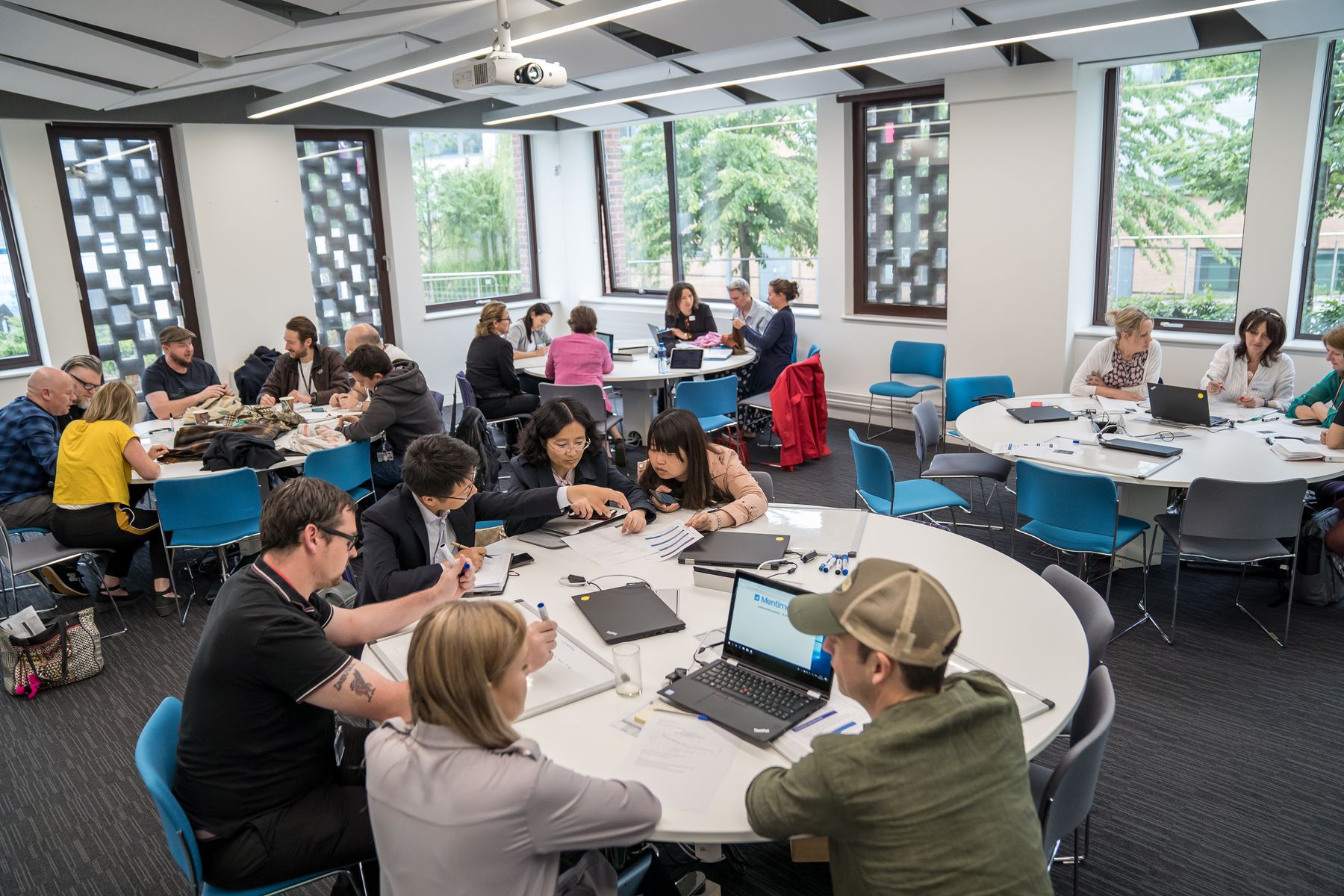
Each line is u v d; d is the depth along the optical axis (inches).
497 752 59.1
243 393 265.7
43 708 142.8
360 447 189.2
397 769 59.1
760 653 82.3
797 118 305.6
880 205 289.6
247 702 75.5
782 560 106.0
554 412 125.0
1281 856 99.7
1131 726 125.6
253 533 167.9
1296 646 146.2
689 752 71.4
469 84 172.1
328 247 314.7
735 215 332.2
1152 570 177.2
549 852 59.6
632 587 100.9
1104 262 255.4
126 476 167.6
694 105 309.0
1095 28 179.0
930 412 195.0
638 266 369.1
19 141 244.4
